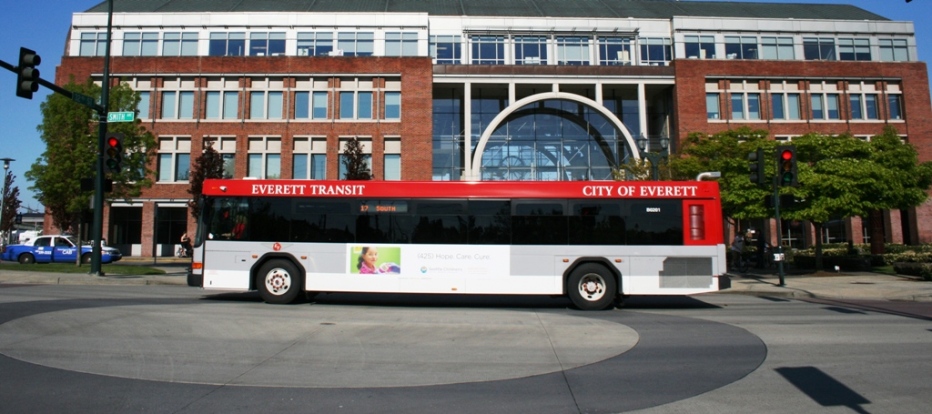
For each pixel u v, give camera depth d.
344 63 38.19
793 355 8.06
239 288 13.92
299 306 13.46
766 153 24.86
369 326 10.16
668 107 40.91
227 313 11.59
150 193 37.12
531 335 9.51
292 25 40.12
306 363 7.38
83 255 30.50
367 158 37.66
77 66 37.66
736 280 21.78
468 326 10.33
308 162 37.66
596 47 41.31
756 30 42.00
